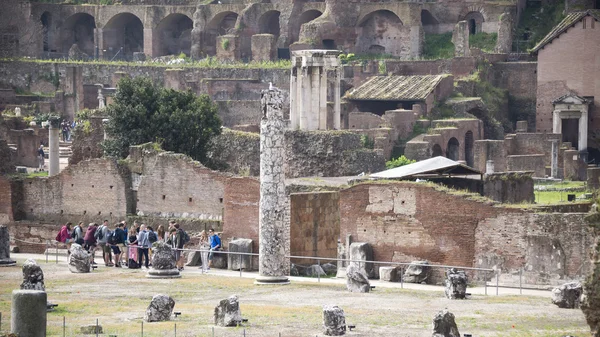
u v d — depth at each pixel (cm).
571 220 12069
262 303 11406
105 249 14425
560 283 12119
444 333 9331
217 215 15862
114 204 16812
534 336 9688
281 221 12850
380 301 11444
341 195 13562
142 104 19488
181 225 15938
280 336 9619
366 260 13300
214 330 9981
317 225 14488
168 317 10500
